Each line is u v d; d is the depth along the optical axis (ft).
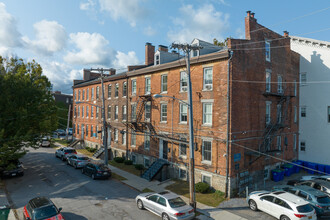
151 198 49.70
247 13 69.41
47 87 99.81
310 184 60.03
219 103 63.93
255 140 69.67
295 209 43.01
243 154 65.10
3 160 69.87
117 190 65.16
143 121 90.48
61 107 219.82
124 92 103.86
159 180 78.28
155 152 84.94
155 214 49.44
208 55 65.77
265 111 74.08
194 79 70.95
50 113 90.43
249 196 53.31
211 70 67.21
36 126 82.58
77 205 54.03
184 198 58.90
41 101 85.46
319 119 91.35
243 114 65.41
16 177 78.23
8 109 72.95
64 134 201.36
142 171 84.48
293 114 92.12
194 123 70.38
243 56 65.98
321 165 86.07
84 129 140.46
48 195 60.80
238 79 64.03
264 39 74.59
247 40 67.46
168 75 80.12
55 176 79.30
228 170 61.00
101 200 57.41
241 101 64.90
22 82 79.00
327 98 89.25
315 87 92.68
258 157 65.87
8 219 46.68
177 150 76.07
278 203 46.65
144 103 90.07
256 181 70.08
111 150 111.04
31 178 77.00
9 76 77.82
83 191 64.03
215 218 48.14
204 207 53.78
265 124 73.61
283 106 83.87
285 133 86.43
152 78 86.94
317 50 92.48
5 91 73.72
